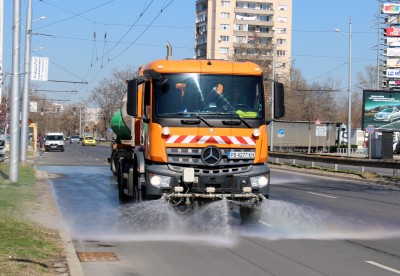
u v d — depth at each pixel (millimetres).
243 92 12211
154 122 11844
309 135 65812
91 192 20297
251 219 12547
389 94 52656
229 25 117000
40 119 144000
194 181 11680
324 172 32188
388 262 9141
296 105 82562
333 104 94438
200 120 11844
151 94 11969
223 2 116625
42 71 41812
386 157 45344
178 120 11805
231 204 12016
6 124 43688
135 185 13305
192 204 12016
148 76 12078
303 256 9547
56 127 166000
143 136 12773
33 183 20703
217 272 8320
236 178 11820
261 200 12016
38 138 80688
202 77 12117
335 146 72375
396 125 52562
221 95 12117
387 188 24188
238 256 9484
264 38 117250
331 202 18016
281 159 44906
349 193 21453
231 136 11922
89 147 85750
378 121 52781
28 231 10461
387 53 62531
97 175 28672
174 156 11758
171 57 13336
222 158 11875
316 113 83375
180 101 11961
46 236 10359
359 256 9609
